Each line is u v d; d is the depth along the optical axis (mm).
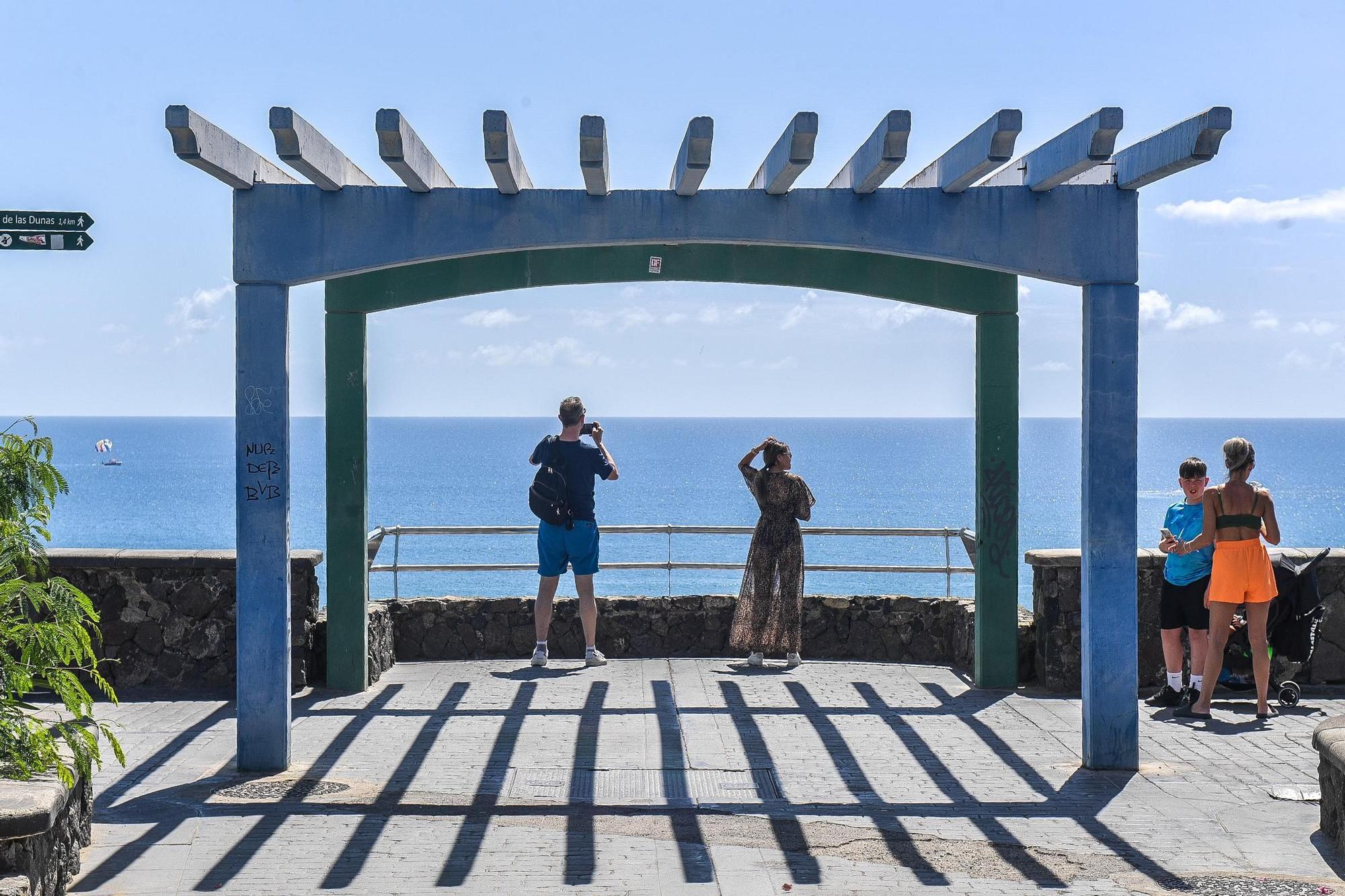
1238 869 5492
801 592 10508
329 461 9602
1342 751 5520
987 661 9711
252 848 5781
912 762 7488
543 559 10586
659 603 11078
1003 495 9688
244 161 6887
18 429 5559
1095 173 7277
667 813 6414
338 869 5492
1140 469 181500
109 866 5520
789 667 10547
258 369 7062
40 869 4863
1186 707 8734
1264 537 8680
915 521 81000
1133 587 7266
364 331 9625
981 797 6715
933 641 10859
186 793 6711
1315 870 5465
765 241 7078
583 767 7328
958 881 5355
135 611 9508
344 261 7023
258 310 7047
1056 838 5961
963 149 6586
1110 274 7164
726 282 9531
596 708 8961
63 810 5113
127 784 6891
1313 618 8883
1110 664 7277
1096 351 7219
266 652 7168
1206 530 8570
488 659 10969
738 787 6910
